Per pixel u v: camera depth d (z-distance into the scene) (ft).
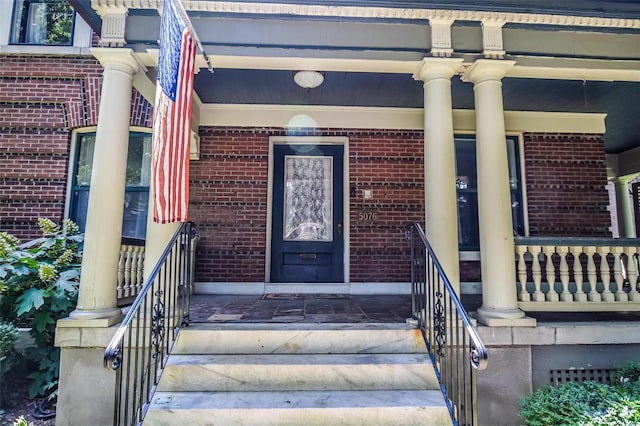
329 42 11.41
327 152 19.15
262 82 15.78
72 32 17.72
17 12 17.92
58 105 17.38
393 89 16.52
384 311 13.14
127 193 17.60
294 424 8.32
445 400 8.70
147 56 11.12
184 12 9.12
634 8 11.61
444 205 10.87
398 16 11.30
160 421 8.26
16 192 16.94
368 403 8.61
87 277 10.15
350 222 18.44
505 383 10.34
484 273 11.09
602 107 18.38
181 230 10.53
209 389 9.34
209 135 18.47
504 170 11.12
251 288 17.87
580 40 11.82
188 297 10.97
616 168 27.25
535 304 12.16
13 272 11.62
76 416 9.77
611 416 8.16
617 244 12.44
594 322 11.03
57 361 11.66
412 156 18.84
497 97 11.35
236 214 18.25
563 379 10.60
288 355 10.18
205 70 14.64
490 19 11.33
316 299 16.15
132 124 17.30
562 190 19.11
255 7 11.10
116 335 7.34
